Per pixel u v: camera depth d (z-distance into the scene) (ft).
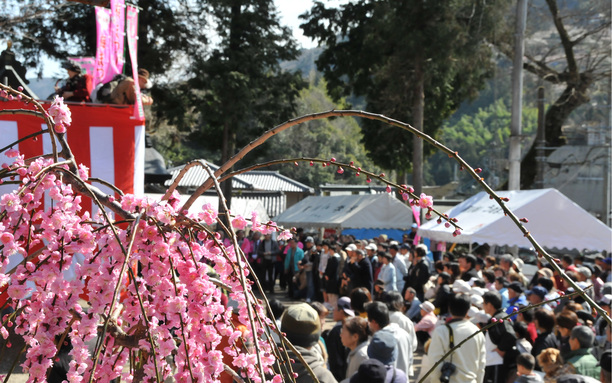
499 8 69.92
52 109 6.62
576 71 92.12
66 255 5.85
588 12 89.61
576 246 37.11
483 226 38.42
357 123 199.52
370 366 12.33
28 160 6.82
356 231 73.67
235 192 120.88
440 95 84.33
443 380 15.92
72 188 6.36
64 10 61.57
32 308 5.66
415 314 30.63
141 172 23.12
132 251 5.82
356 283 42.19
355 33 79.77
